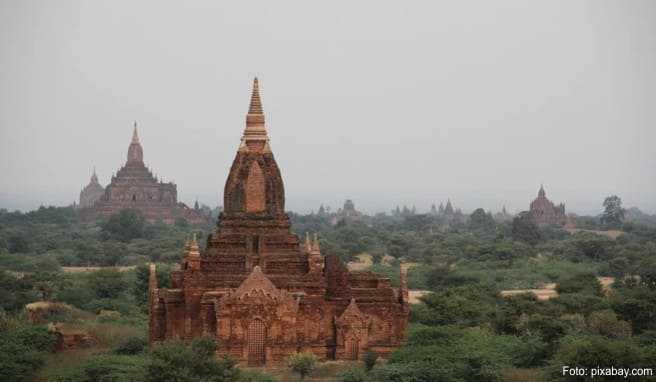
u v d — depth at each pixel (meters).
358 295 156.62
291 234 160.75
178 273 158.25
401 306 158.12
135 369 138.38
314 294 153.75
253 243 157.75
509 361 150.25
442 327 160.00
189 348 136.62
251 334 149.88
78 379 140.88
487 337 160.00
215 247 158.38
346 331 152.75
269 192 161.50
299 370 145.00
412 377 139.12
